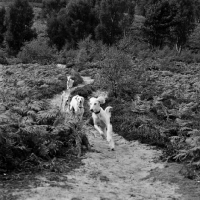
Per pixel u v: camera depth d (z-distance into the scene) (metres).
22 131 8.42
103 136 10.59
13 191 6.09
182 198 6.58
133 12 71.44
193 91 20.28
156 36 60.69
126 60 18.52
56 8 86.94
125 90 18.61
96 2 77.00
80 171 7.98
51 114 10.54
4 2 102.56
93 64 34.59
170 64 37.19
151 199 6.51
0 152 7.52
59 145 9.23
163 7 59.22
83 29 63.75
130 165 9.02
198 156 8.58
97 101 10.43
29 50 41.56
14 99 14.70
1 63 40.16
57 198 6.01
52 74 27.77
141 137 11.70
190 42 70.44
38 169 7.64
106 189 6.93
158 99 15.97
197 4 81.69
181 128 10.95
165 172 8.19
